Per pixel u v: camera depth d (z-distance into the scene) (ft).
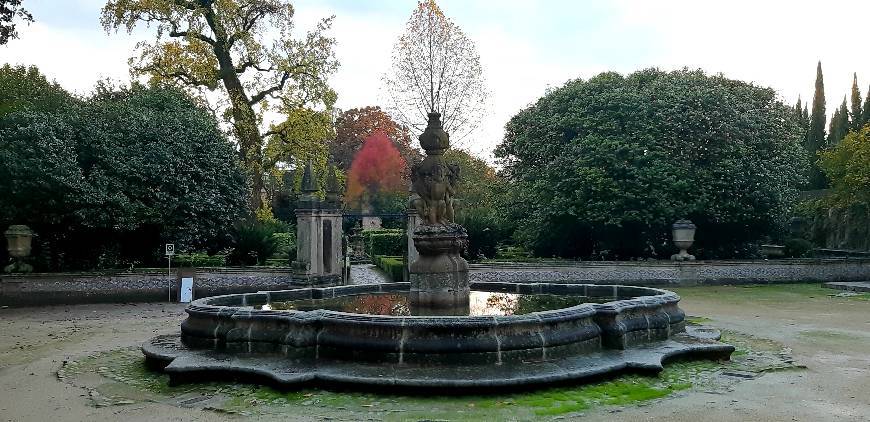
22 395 22.88
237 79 83.15
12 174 54.85
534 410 19.51
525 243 83.30
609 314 25.89
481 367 22.31
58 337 37.52
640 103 74.13
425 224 30.68
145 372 26.37
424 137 31.24
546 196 76.48
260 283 63.05
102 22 77.25
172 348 26.99
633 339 26.76
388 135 162.30
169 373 23.38
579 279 71.36
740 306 50.57
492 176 114.83
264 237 70.74
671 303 29.89
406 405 20.07
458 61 95.35
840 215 95.86
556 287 39.27
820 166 107.55
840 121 161.17
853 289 62.39
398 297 36.86
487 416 18.94
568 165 74.43
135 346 33.50
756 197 71.61
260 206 84.94
